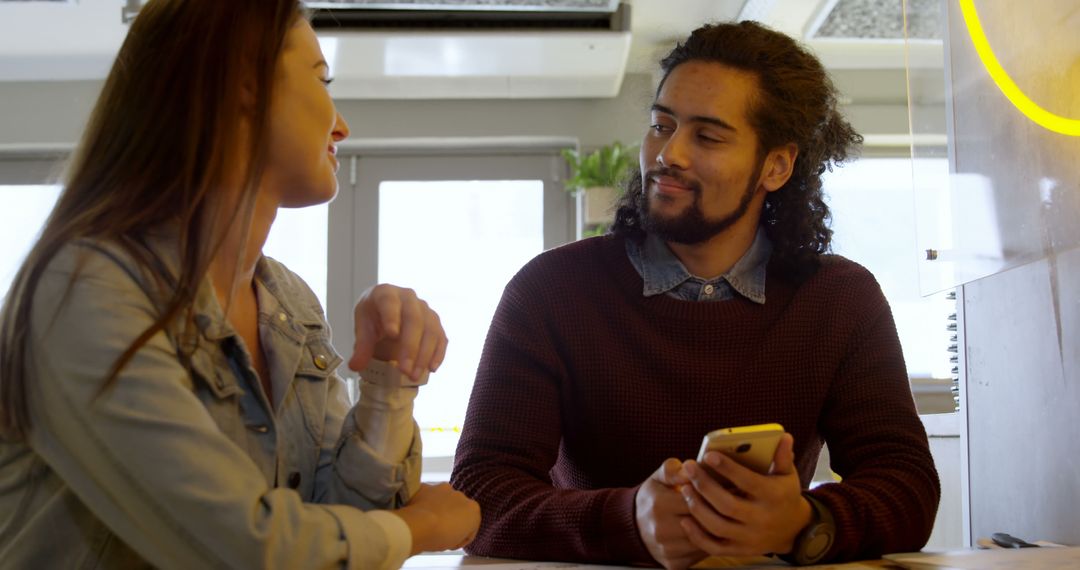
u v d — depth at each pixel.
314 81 0.88
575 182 3.88
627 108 4.03
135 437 0.67
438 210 4.18
